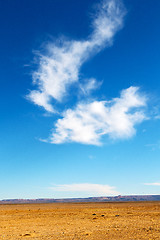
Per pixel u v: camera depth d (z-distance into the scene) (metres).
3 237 16.41
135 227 20.25
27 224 24.72
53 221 27.06
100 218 29.31
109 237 15.43
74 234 17.09
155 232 16.94
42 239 15.29
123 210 44.50
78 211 43.69
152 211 40.06
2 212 45.59
